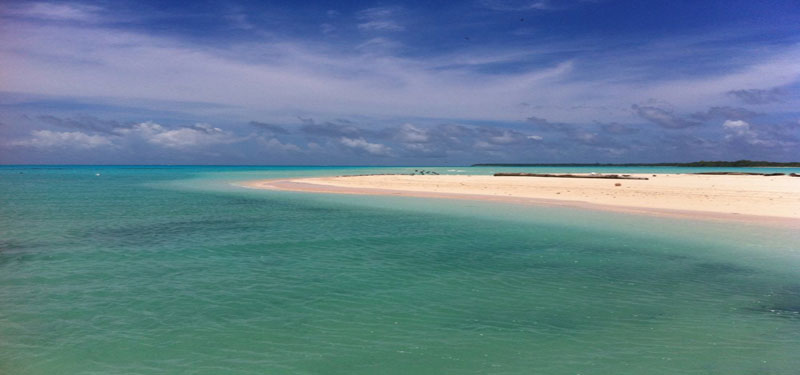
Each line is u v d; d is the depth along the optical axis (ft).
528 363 27.58
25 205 114.11
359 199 131.64
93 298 38.78
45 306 36.73
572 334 31.99
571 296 40.09
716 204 101.19
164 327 32.60
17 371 26.09
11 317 34.32
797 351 29.30
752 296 40.16
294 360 27.71
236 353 28.58
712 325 33.60
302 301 38.42
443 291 41.34
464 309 36.73
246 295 39.91
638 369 26.86
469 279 45.21
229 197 140.77
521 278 45.78
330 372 26.27
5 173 414.62
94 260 52.65
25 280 44.16
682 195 121.29
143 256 54.90
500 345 30.09
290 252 57.41
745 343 30.55
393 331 32.27
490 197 132.16
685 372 26.50
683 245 61.11
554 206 107.14
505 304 38.04
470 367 27.02
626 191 136.15
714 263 51.62
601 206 104.68
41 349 28.94
